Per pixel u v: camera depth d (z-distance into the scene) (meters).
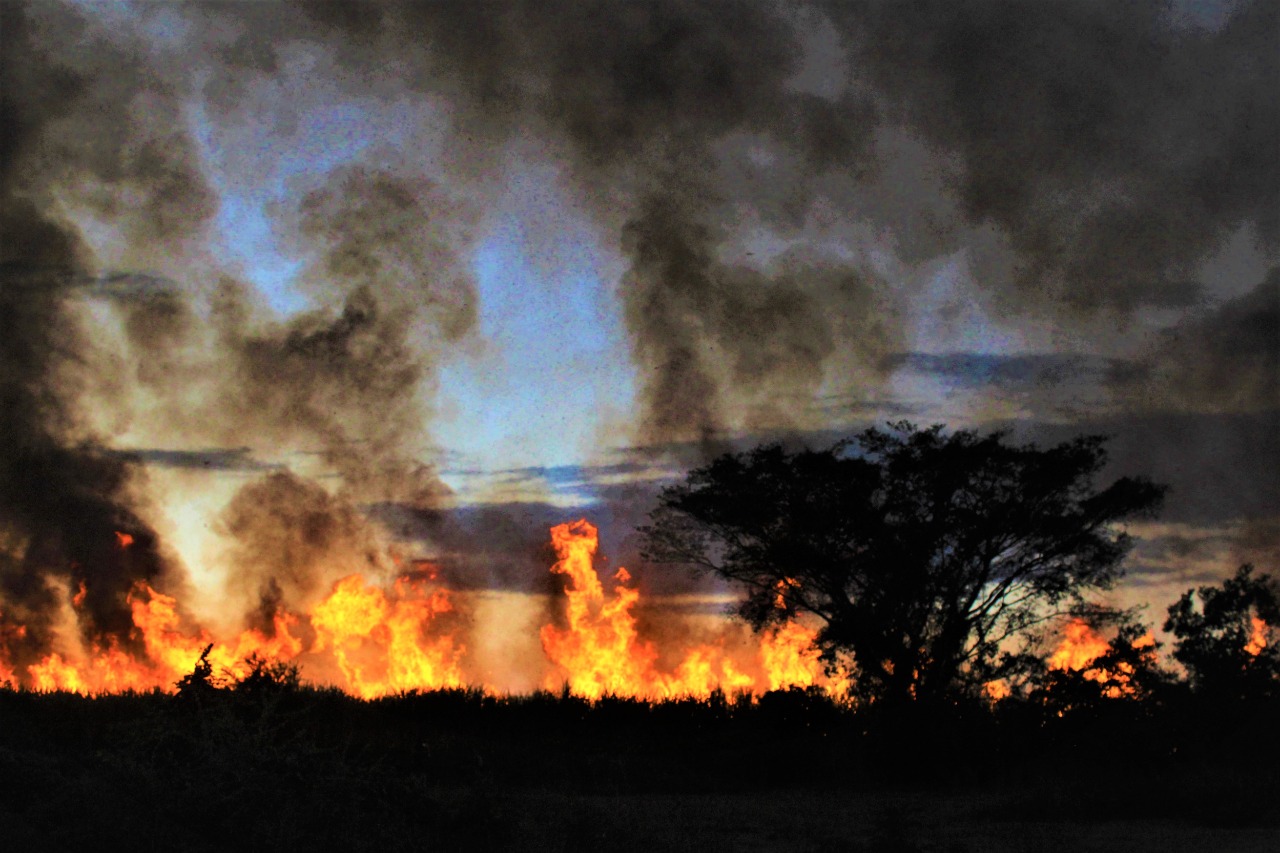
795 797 28.89
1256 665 30.28
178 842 11.73
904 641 39.31
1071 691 32.81
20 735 22.92
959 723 33.50
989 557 39.22
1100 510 39.75
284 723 14.97
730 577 41.94
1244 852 16.91
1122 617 38.59
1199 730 29.59
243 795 12.91
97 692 31.62
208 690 22.38
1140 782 24.11
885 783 31.67
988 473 39.53
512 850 14.78
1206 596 31.88
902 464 39.66
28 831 10.98
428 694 38.41
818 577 39.88
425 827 14.55
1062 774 29.45
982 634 39.00
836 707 39.00
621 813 18.92
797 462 40.31
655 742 36.44
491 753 31.11
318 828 13.03
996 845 18.45
